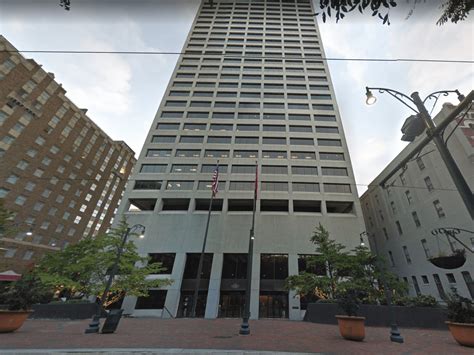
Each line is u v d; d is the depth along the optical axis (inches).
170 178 1284.4
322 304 665.0
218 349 299.0
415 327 561.3
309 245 1086.4
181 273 1031.0
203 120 1488.7
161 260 1079.0
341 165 1304.1
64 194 2079.2
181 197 1228.5
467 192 187.0
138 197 1230.3
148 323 590.9
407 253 1266.0
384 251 1465.3
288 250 1077.8
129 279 759.7
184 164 1330.0
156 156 1357.0
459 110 204.7
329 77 1684.3
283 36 1927.9
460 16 149.3
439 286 1042.1
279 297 1028.5
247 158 1346.0
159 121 1477.6
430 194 1128.8
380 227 1523.1
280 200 1218.0
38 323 546.9
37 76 1905.8
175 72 1718.8
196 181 1272.1
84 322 586.9
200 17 2112.5
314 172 1295.5
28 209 1768.0
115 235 872.3
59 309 666.8
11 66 1740.9
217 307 956.6
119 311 450.9
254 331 476.1
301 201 1224.8
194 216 1178.0
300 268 1060.5
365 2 140.0
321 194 1213.7
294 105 1562.5
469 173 940.0
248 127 1470.2
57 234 1982.0
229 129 1464.1
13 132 1718.8
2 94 1668.3
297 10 2183.8
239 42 1883.6
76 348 294.4
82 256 816.9
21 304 423.8
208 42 1884.8
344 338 399.9
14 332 406.3
